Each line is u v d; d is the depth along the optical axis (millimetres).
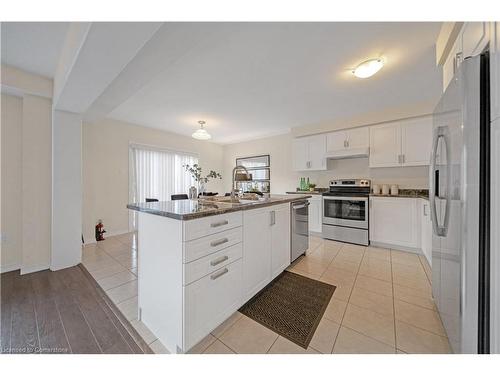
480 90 1001
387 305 1785
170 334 1328
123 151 4223
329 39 1770
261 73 2344
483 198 987
